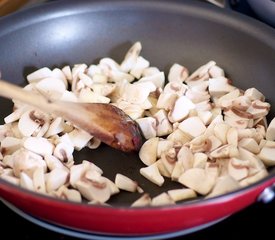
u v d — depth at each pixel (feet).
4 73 1.74
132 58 1.84
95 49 1.87
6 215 1.39
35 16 1.73
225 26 1.74
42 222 1.37
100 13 1.80
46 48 1.80
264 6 1.71
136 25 1.85
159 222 1.18
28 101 1.43
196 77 1.81
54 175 1.46
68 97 1.72
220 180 1.40
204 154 1.53
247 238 1.35
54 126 1.61
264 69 1.69
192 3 1.78
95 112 1.51
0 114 1.71
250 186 1.17
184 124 1.64
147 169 1.53
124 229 1.23
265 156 1.50
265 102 1.65
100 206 1.12
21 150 1.53
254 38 1.68
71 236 1.35
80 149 1.62
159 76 1.81
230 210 1.24
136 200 1.45
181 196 1.43
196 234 1.36
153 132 1.65
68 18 1.79
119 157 1.61
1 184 1.16
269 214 1.40
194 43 1.84
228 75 1.80
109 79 1.84
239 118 1.64
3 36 1.69
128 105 1.70
